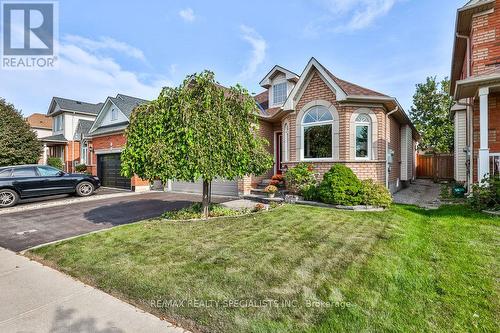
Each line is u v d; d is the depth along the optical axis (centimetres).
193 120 641
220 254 443
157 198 1187
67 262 445
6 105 1870
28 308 315
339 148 965
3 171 1103
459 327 253
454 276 348
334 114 976
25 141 1892
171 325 277
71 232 652
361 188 808
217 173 676
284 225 608
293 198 939
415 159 2038
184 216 728
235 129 683
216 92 685
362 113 973
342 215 696
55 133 2683
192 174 649
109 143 1673
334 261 402
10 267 443
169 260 426
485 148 718
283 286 336
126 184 1548
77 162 2444
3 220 811
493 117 838
